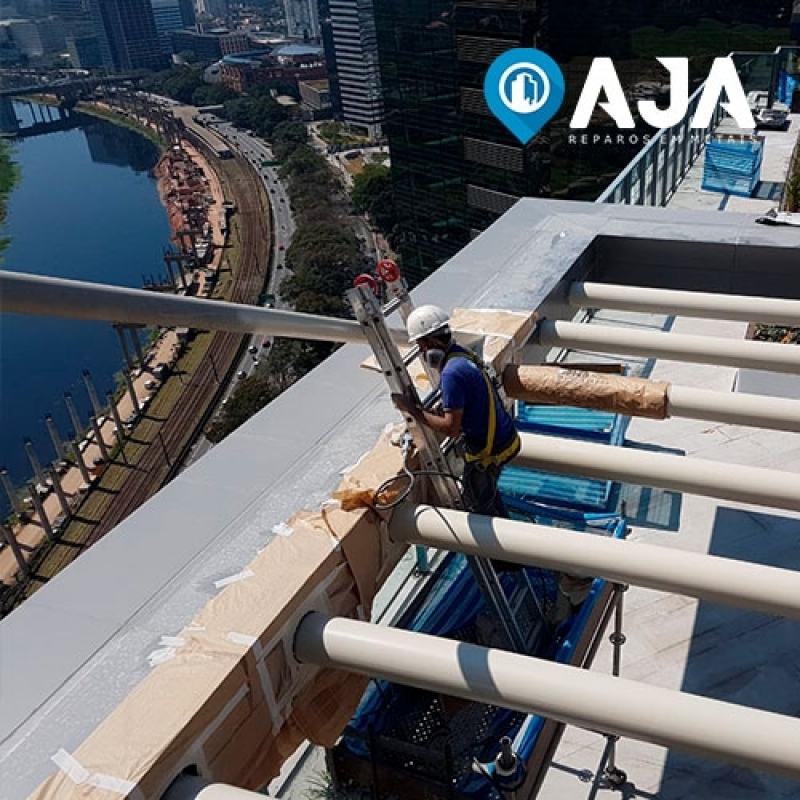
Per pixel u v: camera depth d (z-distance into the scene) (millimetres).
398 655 3277
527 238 7695
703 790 5641
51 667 3162
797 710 5926
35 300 2467
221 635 3182
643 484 4500
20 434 68500
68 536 54656
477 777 4105
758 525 7344
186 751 2869
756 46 28703
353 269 88938
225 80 198125
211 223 118875
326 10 148000
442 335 4020
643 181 12844
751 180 14180
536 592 4992
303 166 124625
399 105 57875
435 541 3959
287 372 65625
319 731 3576
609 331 6094
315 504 4027
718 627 6602
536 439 4676
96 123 189875
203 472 4363
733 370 9328
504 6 42750
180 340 76562
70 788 2645
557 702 3035
